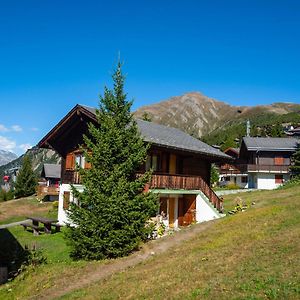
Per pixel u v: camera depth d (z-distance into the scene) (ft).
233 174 208.74
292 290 34.32
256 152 190.90
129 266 56.03
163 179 89.40
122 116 66.08
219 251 53.93
